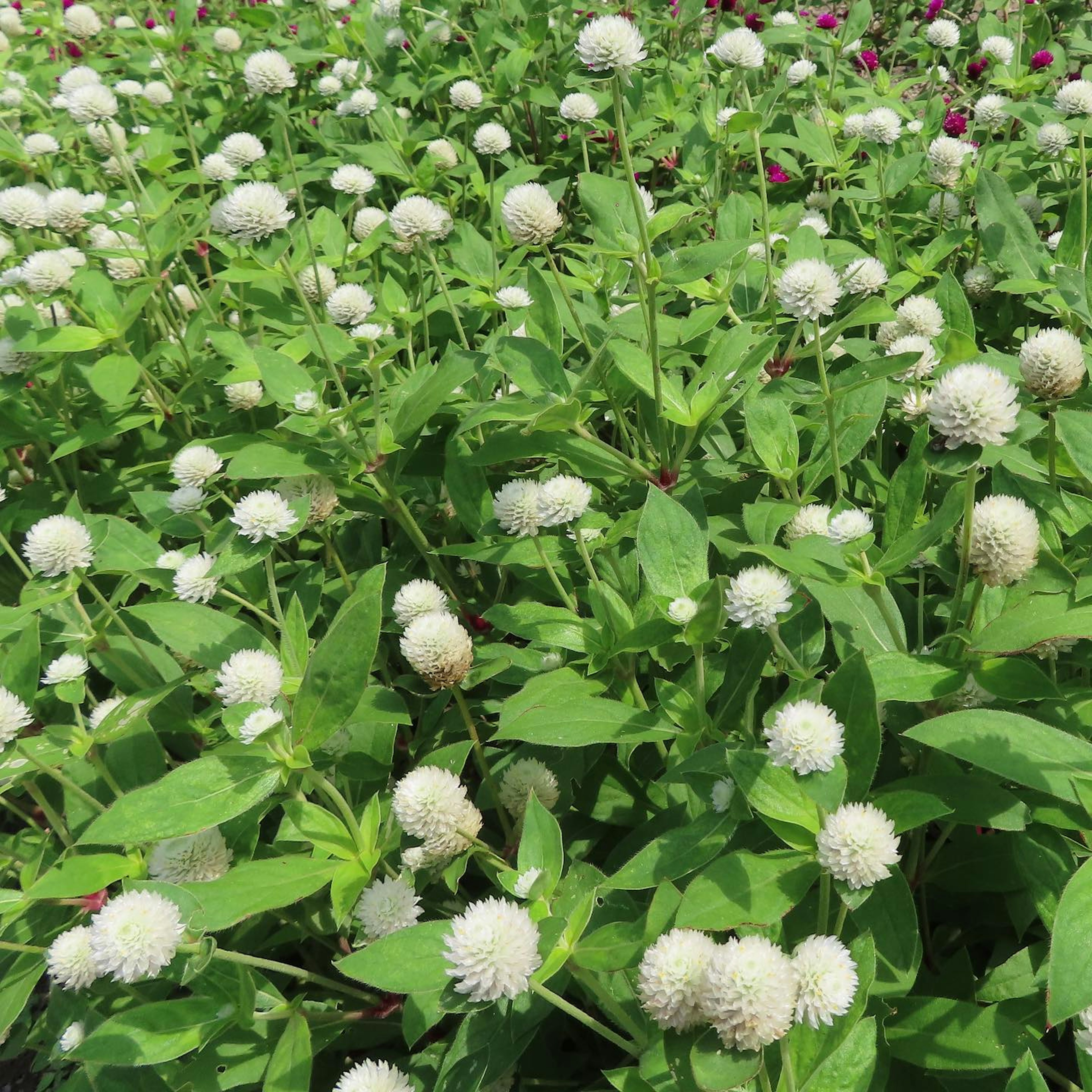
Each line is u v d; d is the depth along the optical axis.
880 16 1.15
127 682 0.46
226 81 0.93
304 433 0.44
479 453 0.44
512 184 0.70
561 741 0.35
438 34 0.88
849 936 0.33
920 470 0.37
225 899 0.33
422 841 0.38
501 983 0.28
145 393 0.60
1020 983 0.33
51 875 0.37
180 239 0.61
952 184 0.62
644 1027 0.32
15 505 0.59
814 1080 0.30
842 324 0.38
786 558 0.34
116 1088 0.38
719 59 0.54
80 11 1.03
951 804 0.33
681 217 0.42
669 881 0.31
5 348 0.55
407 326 0.54
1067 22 0.95
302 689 0.34
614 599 0.39
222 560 0.39
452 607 0.47
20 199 0.63
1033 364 0.35
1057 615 0.32
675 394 0.43
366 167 0.73
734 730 0.38
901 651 0.36
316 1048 0.37
